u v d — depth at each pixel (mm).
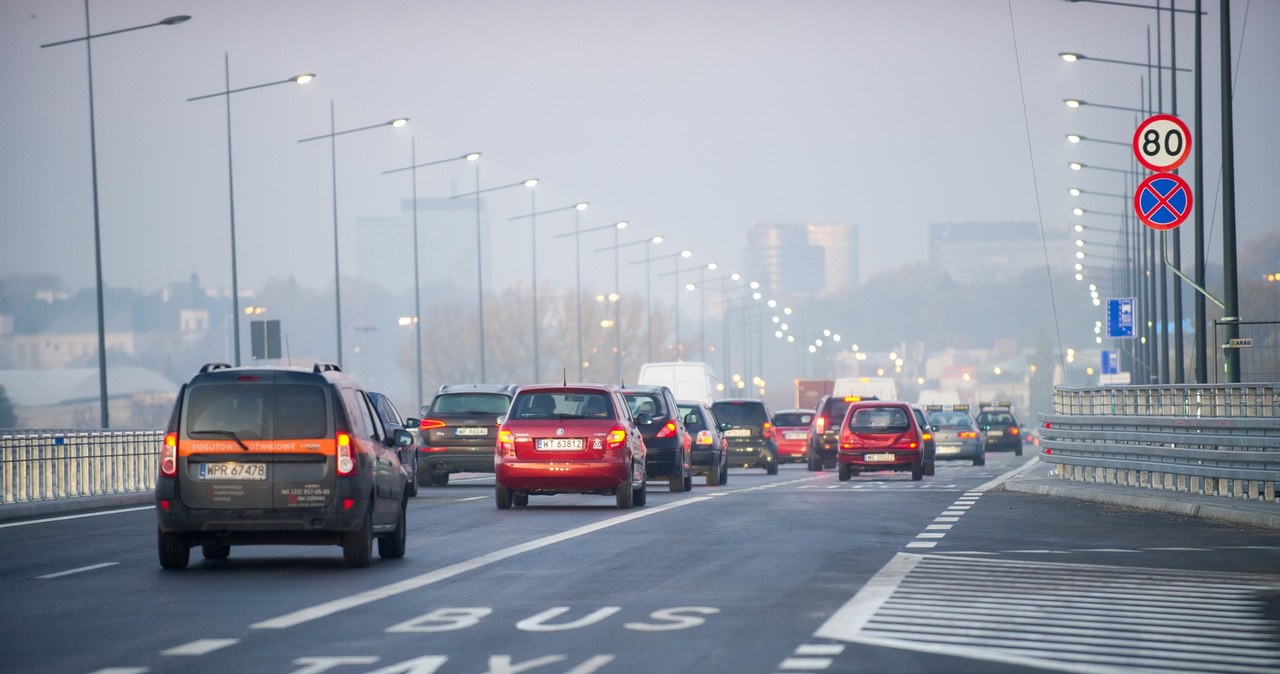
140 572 41125
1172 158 79562
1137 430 72438
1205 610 31953
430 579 38375
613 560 42469
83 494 76188
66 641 28203
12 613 32281
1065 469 85000
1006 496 76500
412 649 26828
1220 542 47812
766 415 120625
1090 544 47219
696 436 94625
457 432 90188
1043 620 30422
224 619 31109
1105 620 30453
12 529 58500
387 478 43938
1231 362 75688
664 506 68938
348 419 41906
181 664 25547
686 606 32406
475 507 69375
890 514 62188
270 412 41594
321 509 41188
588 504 71312
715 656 25953
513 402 67812
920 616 30906
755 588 35656
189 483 41375
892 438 102500
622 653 26266
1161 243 96812
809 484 96812
